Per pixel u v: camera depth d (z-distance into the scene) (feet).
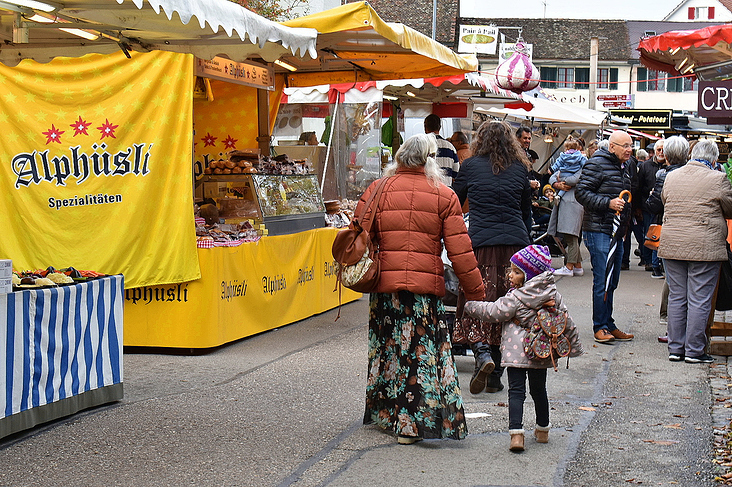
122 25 19.40
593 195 26.84
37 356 17.61
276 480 14.82
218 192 30.25
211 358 25.22
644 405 20.06
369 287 16.69
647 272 47.91
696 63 21.83
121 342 20.49
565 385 22.15
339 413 19.20
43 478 14.87
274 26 20.43
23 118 25.90
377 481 14.76
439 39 147.33
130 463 15.71
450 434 16.70
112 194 25.54
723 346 26.04
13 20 19.38
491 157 21.62
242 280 27.45
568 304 35.35
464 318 20.67
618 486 14.56
